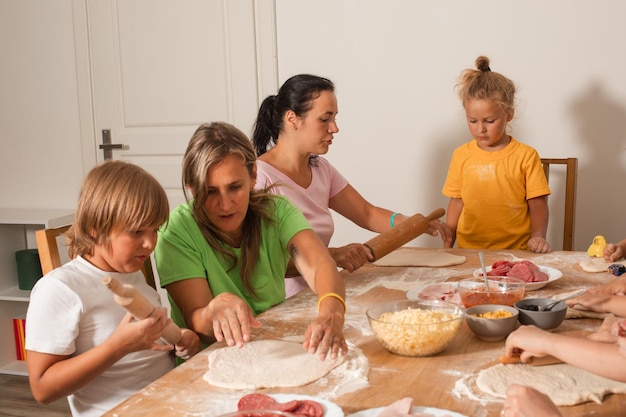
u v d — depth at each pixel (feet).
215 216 5.08
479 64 8.38
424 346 4.11
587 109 9.41
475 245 8.68
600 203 9.53
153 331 4.04
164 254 5.13
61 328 4.29
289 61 10.65
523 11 9.49
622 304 4.72
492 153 8.47
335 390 3.72
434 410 3.34
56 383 4.10
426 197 10.31
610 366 3.53
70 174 12.16
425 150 10.20
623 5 9.08
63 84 11.93
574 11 9.29
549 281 5.69
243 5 10.71
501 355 4.17
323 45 10.44
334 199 7.98
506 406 3.14
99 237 4.34
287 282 7.16
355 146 10.53
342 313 4.62
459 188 8.76
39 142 12.25
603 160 9.45
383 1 10.07
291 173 7.16
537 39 9.49
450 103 9.98
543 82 9.55
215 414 3.41
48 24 11.84
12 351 11.39
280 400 3.50
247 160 5.19
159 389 3.80
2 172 12.51
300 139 6.98
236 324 4.37
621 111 9.27
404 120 10.23
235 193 4.97
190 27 11.07
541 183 8.29
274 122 7.14
